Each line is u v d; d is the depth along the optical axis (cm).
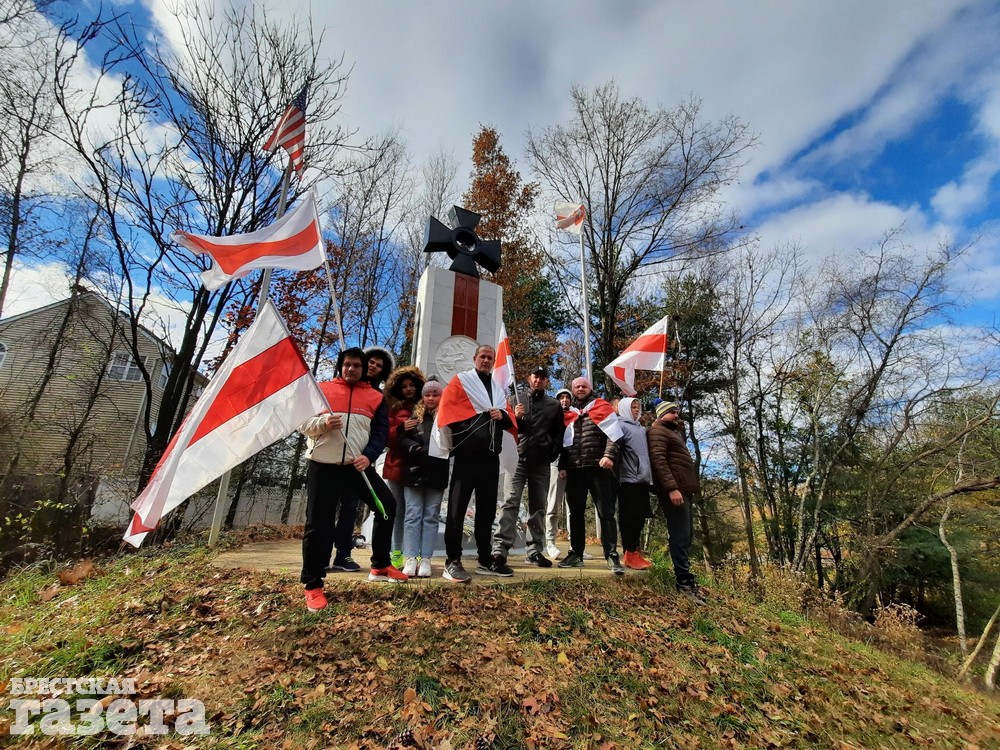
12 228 1327
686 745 290
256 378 402
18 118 1204
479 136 2364
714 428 2170
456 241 893
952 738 373
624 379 823
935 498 1457
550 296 2580
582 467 578
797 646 492
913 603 1827
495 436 477
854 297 1773
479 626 384
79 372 1582
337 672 312
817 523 1708
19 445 1248
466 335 856
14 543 962
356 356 429
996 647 1054
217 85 1307
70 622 370
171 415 1291
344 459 398
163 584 451
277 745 251
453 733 268
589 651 374
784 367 1973
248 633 354
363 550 643
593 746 275
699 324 2219
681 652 404
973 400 1494
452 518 457
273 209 1457
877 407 1733
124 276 1329
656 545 1731
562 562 576
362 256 2041
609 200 2075
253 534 846
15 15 1071
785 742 313
